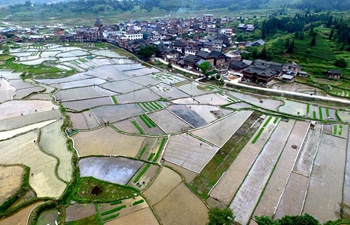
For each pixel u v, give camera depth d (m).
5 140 59.53
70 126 68.62
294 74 116.12
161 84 105.44
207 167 53.97
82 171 51.06
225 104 86.94
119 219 40.25
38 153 55.34
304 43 146.38
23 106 79.19
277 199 45.91
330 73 112.12
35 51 156.88
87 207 42.44
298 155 58.97
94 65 131.62
